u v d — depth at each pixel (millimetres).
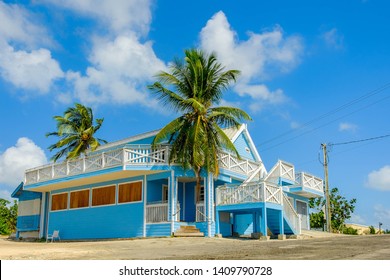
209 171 21797
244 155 27969
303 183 29703
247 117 22219
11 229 41875
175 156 22234
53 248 14914
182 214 24312
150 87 22359
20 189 30781
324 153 33875
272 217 22203
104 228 24703
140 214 23094
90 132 33156
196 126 21656
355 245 12883
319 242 14828
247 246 14422
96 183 25938
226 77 22922
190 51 23031
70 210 27125
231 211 22375
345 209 39625
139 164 22172
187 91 23016
